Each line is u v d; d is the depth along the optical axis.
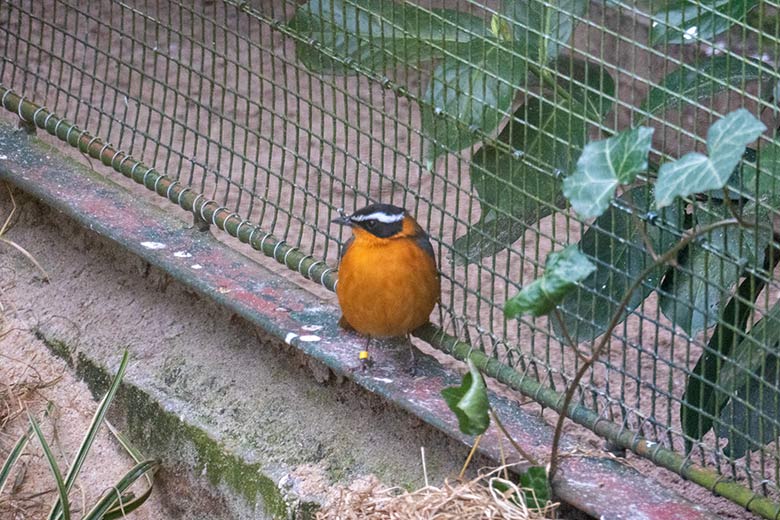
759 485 5.34
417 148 9.93
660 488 5.35
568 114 5.26
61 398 7.39
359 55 6.02
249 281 6.93
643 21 6.43
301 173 10.01
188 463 6.66
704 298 5.12
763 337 4.81
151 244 7.24
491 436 5.68
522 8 5.44
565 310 5.54
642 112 4.99
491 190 5.70
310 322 6.57
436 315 7.96
